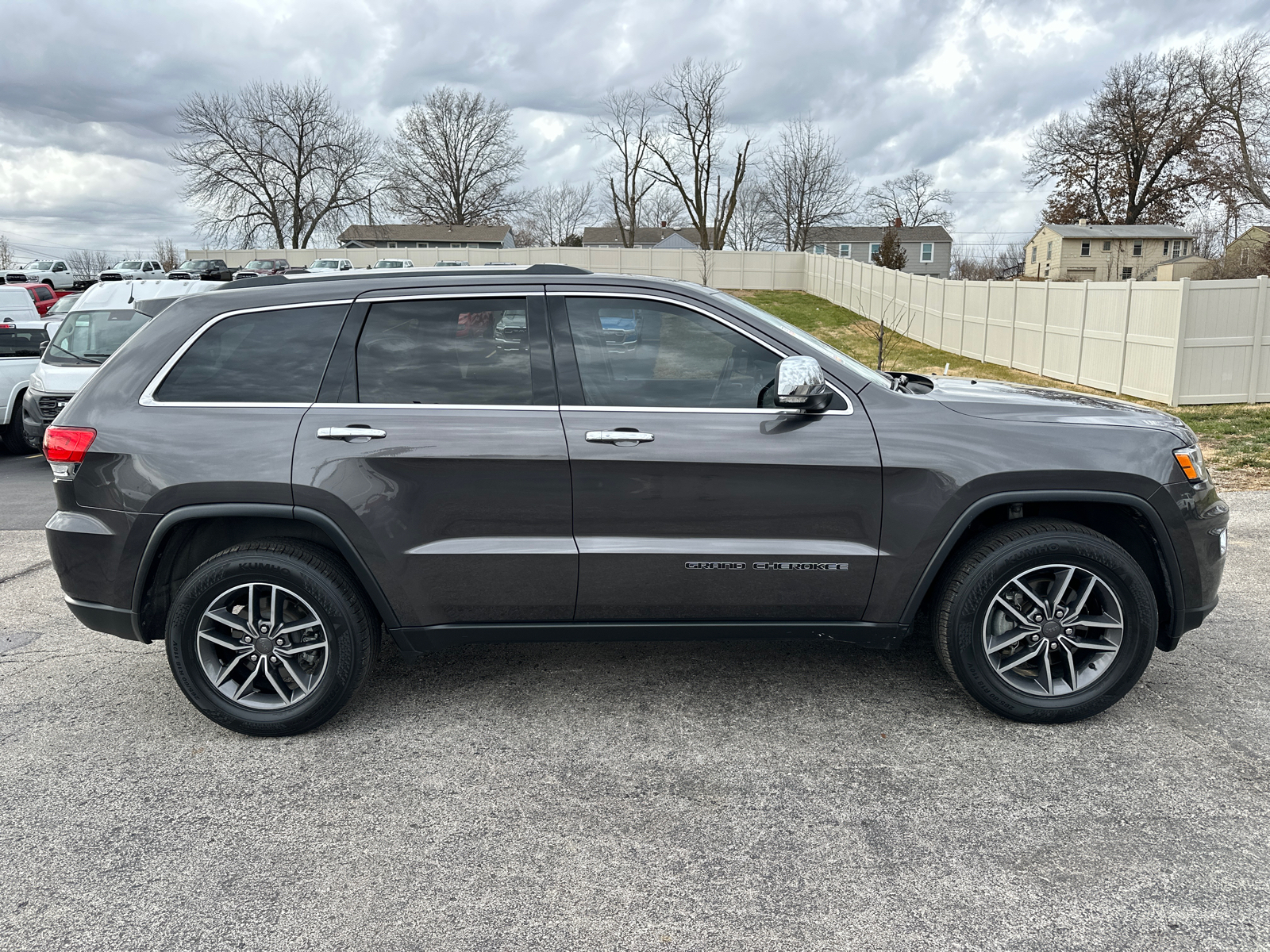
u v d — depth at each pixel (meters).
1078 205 56.00
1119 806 2.75
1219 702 3.46
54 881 2.48
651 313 3.22
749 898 2.36
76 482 3.22
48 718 3.54
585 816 2.77
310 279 3.34
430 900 2.37
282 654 3.26
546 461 3.11
